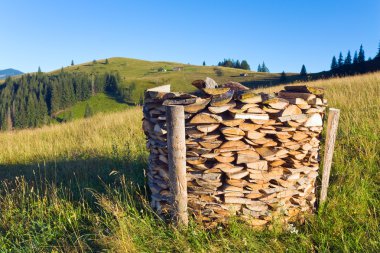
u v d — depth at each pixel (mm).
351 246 3430
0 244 3883
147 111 4312
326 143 4137
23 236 4129
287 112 3703
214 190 3676
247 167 3643
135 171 5926
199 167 3662
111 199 4613
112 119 11445
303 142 3896
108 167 6324
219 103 3537
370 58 50969
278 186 3773
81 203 4770
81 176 5906
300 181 3920
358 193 4230
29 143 9539
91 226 4148
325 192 4242
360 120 6590
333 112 4039
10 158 8398
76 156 7570
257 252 3383
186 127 3652
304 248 3441
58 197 4895
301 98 3820
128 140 8266
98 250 3615
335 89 10633
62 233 4121
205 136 3596
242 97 3531
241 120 3564
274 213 3779
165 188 3977
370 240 3393
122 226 3607
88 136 9570
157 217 4008
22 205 4734
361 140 5578
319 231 3809
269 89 13352
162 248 3479
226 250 3414
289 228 3777
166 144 3818
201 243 3516
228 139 3566
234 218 3674
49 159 7664
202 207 3740
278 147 3736
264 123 3648
